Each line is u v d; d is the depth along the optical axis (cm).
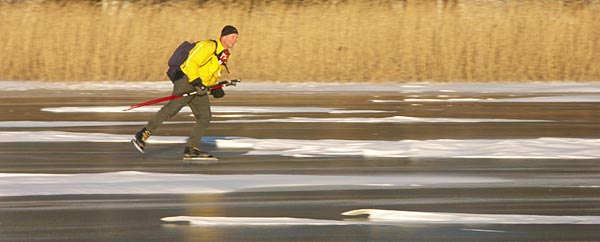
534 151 3947
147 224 2567
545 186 3158
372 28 9150
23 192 3016
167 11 9294
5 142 4306
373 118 5403
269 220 2614
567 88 7944
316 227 2528
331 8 9162
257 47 9094
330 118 5419
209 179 3288
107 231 2489
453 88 7969
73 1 9344
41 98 6950
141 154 3938
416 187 3131
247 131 4772
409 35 9162
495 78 9175
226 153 3966
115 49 9181
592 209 2777
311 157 3831
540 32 9225
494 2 9306
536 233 2456
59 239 2405
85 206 2806
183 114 5638
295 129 4856
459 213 2709
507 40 9200
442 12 9231
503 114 5638
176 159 3791
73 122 5209
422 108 6084
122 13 9275
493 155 3850
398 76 9125
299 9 9169
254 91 7644
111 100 6775
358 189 3094
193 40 9244
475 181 3250
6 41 9188
